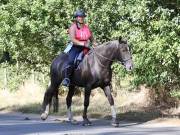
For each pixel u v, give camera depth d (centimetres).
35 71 2538
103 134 1320
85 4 1958
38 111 2409
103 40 1978
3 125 1625
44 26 2067
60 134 1335
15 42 2223
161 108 2141
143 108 2161
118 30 1872
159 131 1379
